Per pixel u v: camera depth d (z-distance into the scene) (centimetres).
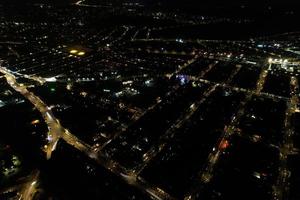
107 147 9806
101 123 11262
